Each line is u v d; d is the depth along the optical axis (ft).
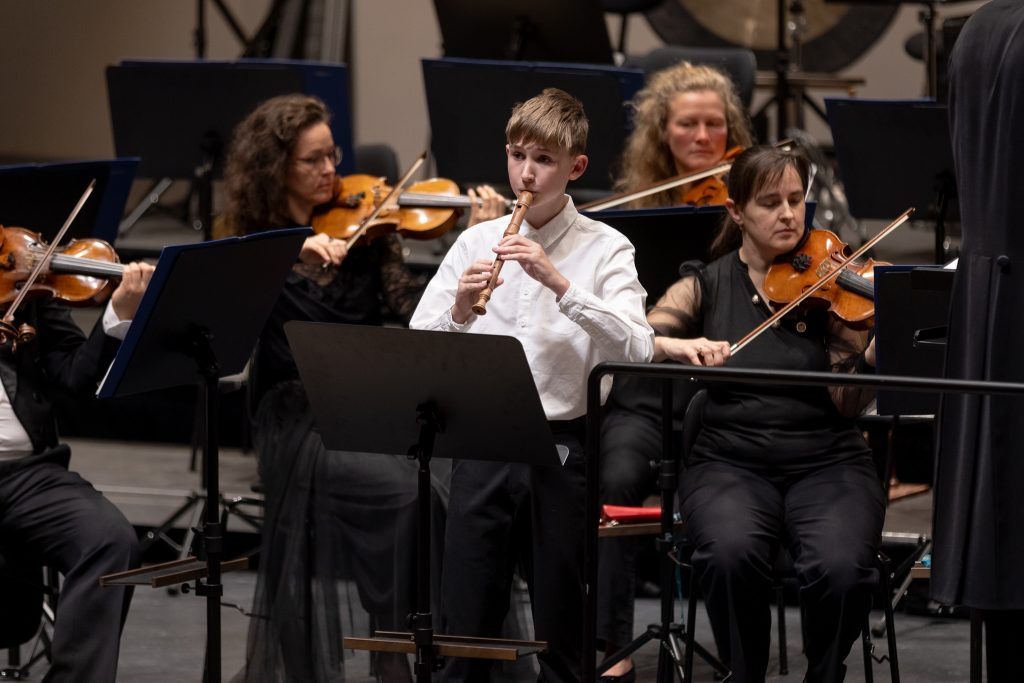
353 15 73.87
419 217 40.52
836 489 30.37
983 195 25.31
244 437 50.01
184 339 28.89
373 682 33.94
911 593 40.01
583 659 25.98
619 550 33.94
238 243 28.19
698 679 35.04
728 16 62.39
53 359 33.63
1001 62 24.70
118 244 56.49
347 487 33.65
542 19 49.88
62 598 30.60
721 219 35.35
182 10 75.51
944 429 26.21
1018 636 27.12
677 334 33.17
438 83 44.55
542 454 25.81
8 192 34.86
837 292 32.53
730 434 31.53
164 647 37.32
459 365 24.88
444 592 28.96
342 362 25.54
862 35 63.57
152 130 47.78
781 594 35.22
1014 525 25.27
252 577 43.50
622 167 43.21
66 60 73.61
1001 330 25.14
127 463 48.80
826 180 57.47
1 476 31.91
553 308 28.35
